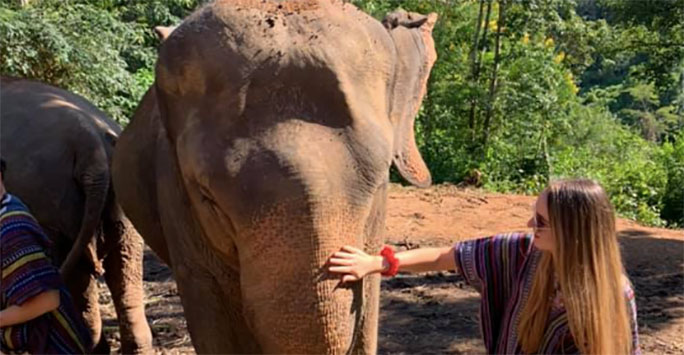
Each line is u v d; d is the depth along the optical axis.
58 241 5.04
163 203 3.79
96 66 11.39
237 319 3.62
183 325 6.71
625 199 16.23
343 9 3.20
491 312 3.07
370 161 2.83
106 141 5.11
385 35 3.25
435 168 17.62
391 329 6.80
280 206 2.69
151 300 7.45
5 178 4.95
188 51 3.03
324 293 2.66
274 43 2.94
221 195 2.80
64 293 3.75
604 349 2.77
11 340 3.58
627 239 10.78
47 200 4.95
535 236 2.88
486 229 11.34
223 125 2.88
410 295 7.76
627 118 35.09
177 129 3.10
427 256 3.16
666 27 18.33
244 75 2.91
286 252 2.67
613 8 18.66
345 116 2.87
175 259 3.76
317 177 2.72
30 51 10.56
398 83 3.30
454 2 19.62
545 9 19.20
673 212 17.08
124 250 5.22
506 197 14.04
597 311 2.75
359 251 2.73
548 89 19.45
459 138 18.75
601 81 40.31
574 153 19.92
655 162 19.66
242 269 2.79
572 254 2.77
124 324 5.29
